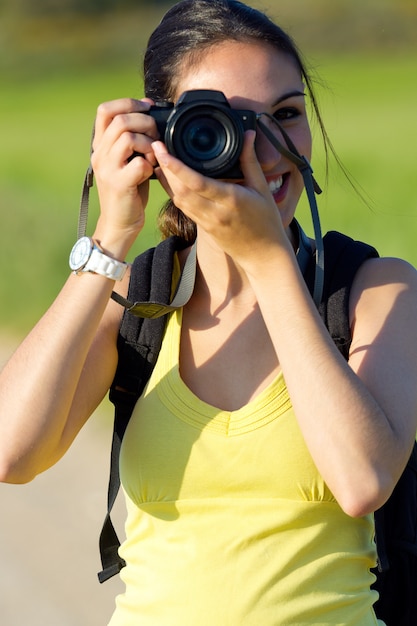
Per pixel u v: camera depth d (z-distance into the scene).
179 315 6.50
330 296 6.38
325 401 5.68
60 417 6.21
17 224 40.41
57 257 34.72
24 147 87.12
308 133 6.46
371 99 91.31
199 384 6.36
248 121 6.02
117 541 6.73
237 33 6.27
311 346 5.80
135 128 6.07
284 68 6.30
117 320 6.66
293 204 6.54
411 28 147.25
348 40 145.12
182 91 6.40
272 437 5.97
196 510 6.05
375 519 6.33
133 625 6.09
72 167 72.81
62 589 13.22
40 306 30.39
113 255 6.28
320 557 5.95
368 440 5.65
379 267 6.47
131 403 6.50
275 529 5.91
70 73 158.12
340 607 5.93
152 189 38.88
